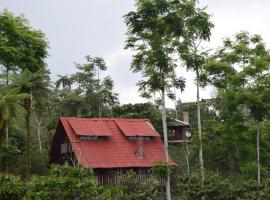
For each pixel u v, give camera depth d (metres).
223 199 39.38
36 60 56.06
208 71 43.34
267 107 42.72
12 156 57.00
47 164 56.97
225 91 44.16
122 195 34.34
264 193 38.84
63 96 83.50
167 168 39.22
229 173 47.47
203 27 42.09
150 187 38.44
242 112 44.88
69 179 26.89
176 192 46.69
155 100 60.28
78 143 49.16
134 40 41.44
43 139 66.62
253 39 44.34
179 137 72.50
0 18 53.75
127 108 69.12
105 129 51.56
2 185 28.17
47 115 73.81
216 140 47.00
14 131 58.41
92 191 27.30
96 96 80.06
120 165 48.16
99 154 48.69
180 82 41.50
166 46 41.44
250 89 43.53
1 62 53.00
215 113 57.34
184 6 41.56
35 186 27.12
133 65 41.66
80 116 77.00
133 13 40.62
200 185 39.62
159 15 40.22
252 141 45.19
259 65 42.56
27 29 56.91
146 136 52.34
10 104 44.94
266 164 45.94
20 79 49.38
